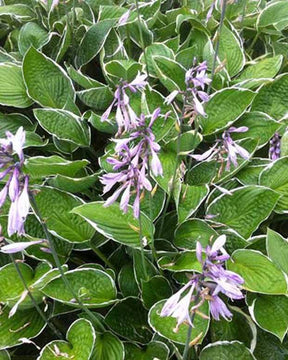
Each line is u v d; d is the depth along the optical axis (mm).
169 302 291
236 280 283
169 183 469
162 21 738
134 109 556
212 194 511
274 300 438
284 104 588
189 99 443
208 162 533
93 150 582
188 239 477
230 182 530
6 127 584
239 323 444
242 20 694
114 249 540
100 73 704
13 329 441
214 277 282
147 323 454
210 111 549
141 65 585
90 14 725
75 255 540
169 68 595
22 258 478
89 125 619
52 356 407
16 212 292
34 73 578
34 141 546
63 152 565
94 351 421
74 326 428
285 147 539
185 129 566
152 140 341
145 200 487
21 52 657
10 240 435
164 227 519
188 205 482
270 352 445
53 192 477
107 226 443
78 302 407
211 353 407
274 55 696
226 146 409
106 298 444
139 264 461
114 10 681
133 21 643
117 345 420
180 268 443
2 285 441
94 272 448
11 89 591
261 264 435
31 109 643
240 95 542
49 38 651
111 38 659
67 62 696
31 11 738
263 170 515
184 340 391
